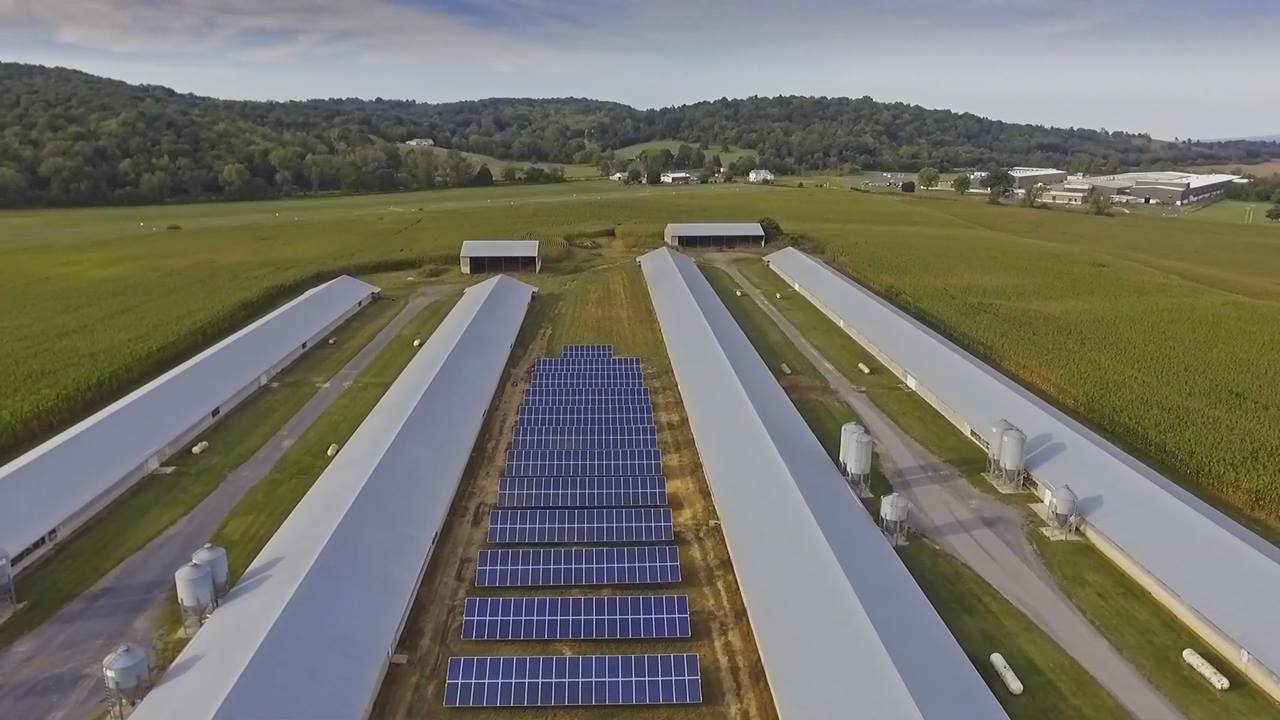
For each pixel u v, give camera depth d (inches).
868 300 3139.8
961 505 1716.3
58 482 1662.2
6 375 2425.0
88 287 3631.9
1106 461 1708.9
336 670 1152.2
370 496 1566.2
